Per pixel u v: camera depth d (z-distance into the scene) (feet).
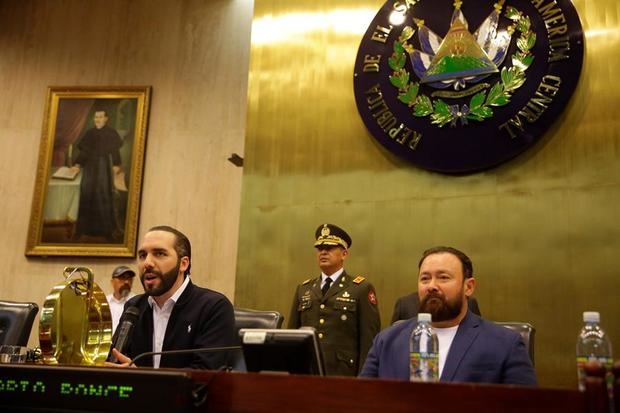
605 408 4.35
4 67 24.44
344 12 18.16
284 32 18.61
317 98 17.85
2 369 5.41
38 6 24.82
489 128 15.60
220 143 23.00
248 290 17.25
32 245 22.58
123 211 22.53
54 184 23.00
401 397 4.74
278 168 17.78
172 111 23.47
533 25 15.64
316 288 14.57
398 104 16.58
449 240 15.74
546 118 15.08
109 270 22.22
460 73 16.02
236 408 5.08
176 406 4.93
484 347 8.11
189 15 24.27
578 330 14.12
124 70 24.00
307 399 4.93
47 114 23.61
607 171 14.60
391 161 16.75
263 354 5.98
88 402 5.12
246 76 23.44
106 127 23.30
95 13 24.64
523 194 15.26
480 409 4.56
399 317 14.10
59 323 7.63
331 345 13.69
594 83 15.03
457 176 16.05
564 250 14.62
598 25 15.31
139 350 9.95
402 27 17.01
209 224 22.43
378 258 16.30
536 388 4.50
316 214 17.15
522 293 14.76
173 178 22.90
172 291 10.09
